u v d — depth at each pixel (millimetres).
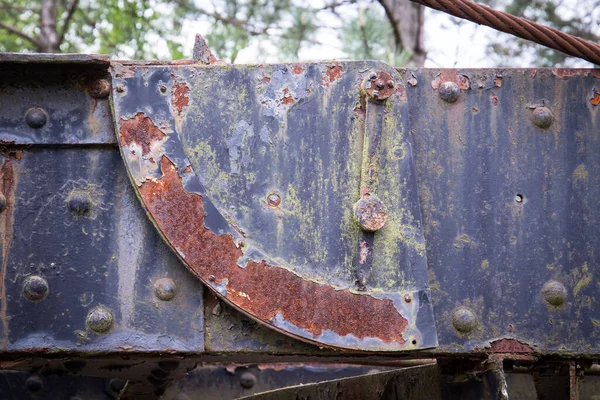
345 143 3000
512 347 3061
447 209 3074
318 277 2928
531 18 9773
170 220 2883
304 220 2951
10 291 2867
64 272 2891
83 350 2865
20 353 2883
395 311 2934
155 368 3404
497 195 3100
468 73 3125
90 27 10266
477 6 3211
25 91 2910
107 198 2930
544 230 3107
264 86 2990
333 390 3863
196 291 2920
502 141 3117
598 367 4008
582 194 3137
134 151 2896
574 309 3098
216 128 2951
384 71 3021
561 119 3148
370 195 2959
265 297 2889
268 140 2969
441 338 3031
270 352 2943
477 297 3061
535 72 3152
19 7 9898
